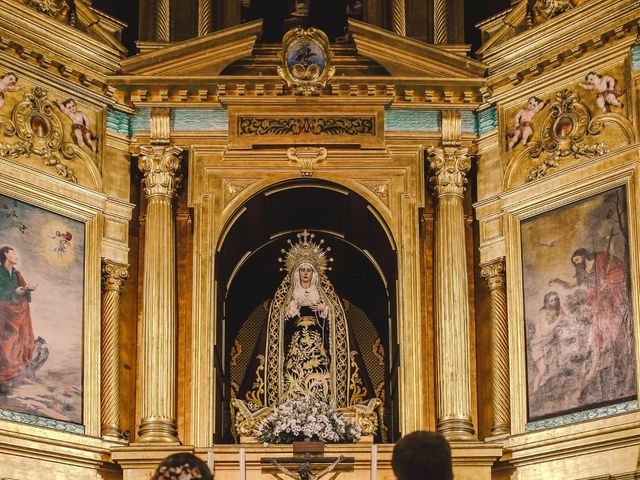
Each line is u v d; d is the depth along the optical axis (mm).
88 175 13891
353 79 14352
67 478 12875
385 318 15164
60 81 13773
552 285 13383
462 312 13891
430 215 14547
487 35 14633
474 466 13070
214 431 13758
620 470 12289
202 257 14156
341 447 13352
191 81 14312
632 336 12500
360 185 14398
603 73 13367
